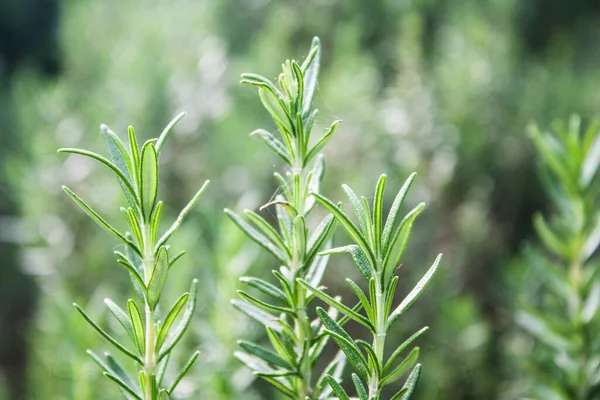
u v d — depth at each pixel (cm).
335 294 110
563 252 58
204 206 106
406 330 104
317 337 39
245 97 138
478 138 128
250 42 163
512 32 160
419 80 140
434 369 93
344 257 109
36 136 124
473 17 150
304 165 38
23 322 152
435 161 125
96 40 162
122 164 37
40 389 83
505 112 137
